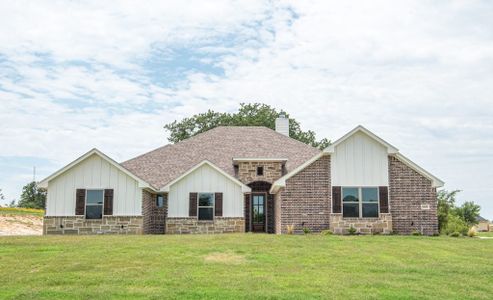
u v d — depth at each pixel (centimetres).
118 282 1166
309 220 2564
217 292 1068
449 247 1842
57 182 2625
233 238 1997
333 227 2519
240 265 1396
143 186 2611
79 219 2592
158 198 2877
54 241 1862
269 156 3278
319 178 2598
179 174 3069
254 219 3089
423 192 2584
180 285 1134
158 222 2844
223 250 1652
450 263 1495
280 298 1023
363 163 2577
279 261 1471
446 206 3266
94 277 1217
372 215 2541
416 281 1222
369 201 2553
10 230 3025
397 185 2588
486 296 1089
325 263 1452
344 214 2538
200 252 1606
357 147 2586
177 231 2755
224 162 3244
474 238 2297
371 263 1466
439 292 1108
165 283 1153
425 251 1727
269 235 2172
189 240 1912
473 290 1142
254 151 3350
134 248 1680
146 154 3366
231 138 3562
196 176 2803
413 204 2573
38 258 1475
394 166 2603
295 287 1127
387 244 1883
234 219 2775
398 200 2575
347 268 1378
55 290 1082
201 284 1145
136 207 2616
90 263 1402
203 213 2781
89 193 2627
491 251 1761
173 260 1459
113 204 2612
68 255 1530
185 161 3247
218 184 2798
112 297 1026
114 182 2628
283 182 2580
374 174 2569
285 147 3425
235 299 1015
